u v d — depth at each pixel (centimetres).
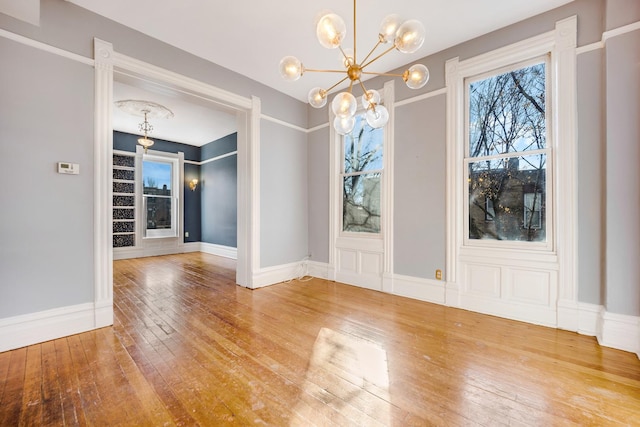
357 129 408
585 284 240
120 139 620
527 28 264
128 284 407
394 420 141
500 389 166
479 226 300
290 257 438
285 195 431
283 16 258
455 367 190
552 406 151
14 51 213
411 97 341
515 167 279
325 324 263
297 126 450
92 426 137
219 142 686
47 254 226
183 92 325
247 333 243
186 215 731
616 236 216
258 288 387
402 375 181
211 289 381
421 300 334
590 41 235
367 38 293
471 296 300
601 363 193
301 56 325
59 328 231
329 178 433
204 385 170
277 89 415
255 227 388
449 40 298
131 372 183
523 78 275
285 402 155
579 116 240
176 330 248
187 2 239
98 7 244
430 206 328
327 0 238
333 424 138
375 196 387
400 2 241
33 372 182
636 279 208
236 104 364
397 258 356
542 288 261
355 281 401
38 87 222
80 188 242
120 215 624
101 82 251
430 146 327
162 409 149
